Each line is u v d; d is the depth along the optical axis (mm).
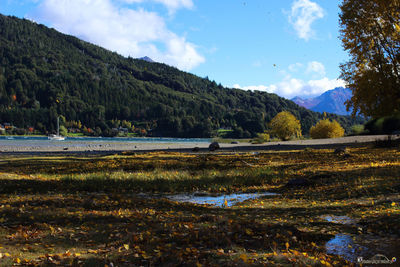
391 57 26531
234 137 176750
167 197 11562
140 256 4691
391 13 25719
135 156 27953
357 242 5242
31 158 27109
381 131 48250
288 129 60938
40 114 174000
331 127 59625
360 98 27344
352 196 9453
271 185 13625
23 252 4922
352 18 27125
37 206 8602
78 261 4430
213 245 5141
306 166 18297
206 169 18453
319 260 4371
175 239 5457
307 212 7805
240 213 8109
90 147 49219
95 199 9836
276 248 4973
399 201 7840
